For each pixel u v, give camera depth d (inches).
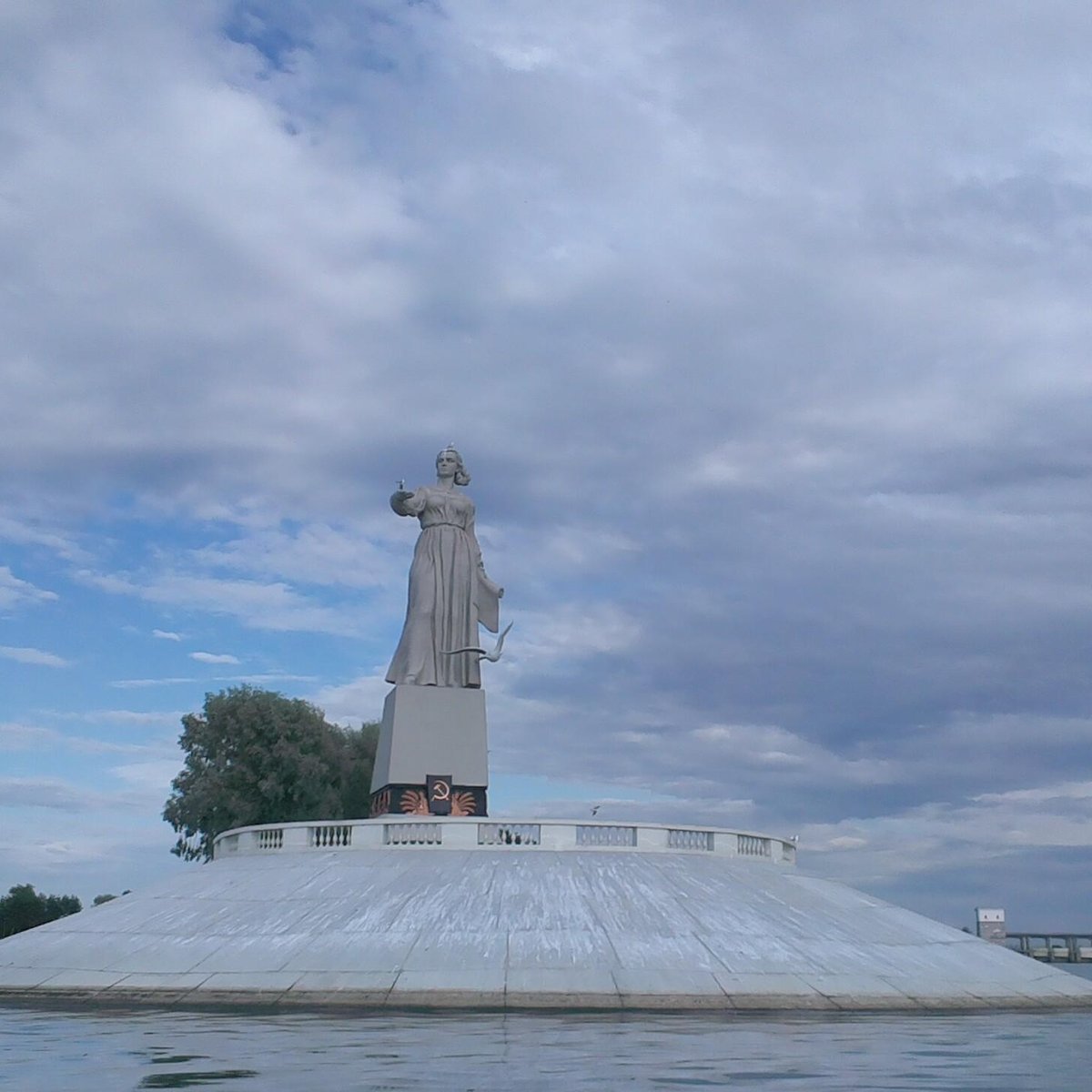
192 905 1740.9
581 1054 944.3
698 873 1808.6
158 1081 773.9
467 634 2274.9
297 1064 867.4
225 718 3639.3
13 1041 1031.6
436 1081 773.3
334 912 1627.7
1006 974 1717.5
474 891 1663.4
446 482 2413.9
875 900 1942.7
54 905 4215.1
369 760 3873.0
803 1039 1093.8
